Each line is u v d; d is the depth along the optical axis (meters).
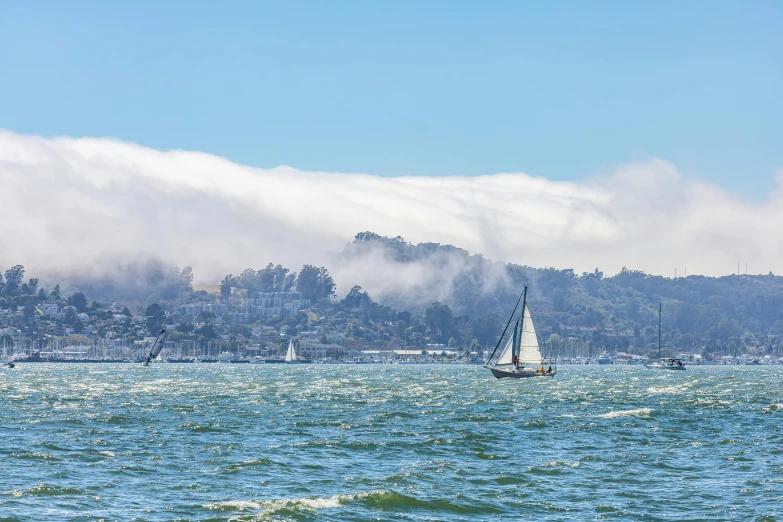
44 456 67.50
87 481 57.78
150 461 66.06
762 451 72.38
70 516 48.28
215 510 50.00
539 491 56.12
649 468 64.25
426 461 67.50
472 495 54.81
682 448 74.19
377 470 63.62
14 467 62.56
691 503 52.78
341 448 73.69
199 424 91.00
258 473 61.66
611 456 69.62
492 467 64.69
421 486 57.41
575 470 63.38
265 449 72.75
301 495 54.53
